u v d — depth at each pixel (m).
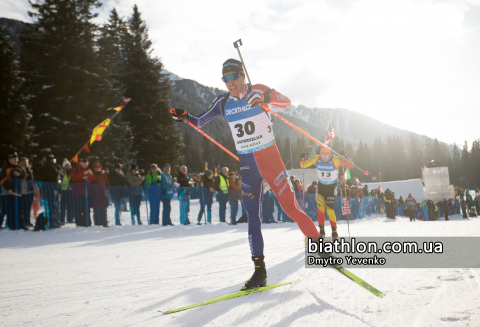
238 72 2.25
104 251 4.28
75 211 6.71
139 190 7.75
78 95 17.78
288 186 2.32
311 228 2.28
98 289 2.29
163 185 8.02
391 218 15.01
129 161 20.22
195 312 1.67
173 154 26.69
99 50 19.25
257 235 2.21
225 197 8.77
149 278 2.59
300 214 2.31
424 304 1.57
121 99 19.70
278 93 2.19
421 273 2.21
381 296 1.74
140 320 1.59
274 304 1.73
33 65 17.77
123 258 3.71
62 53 17.73
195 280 2.46
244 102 2.28
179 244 4.87
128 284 2.41
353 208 13.51
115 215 7.49
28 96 17.16
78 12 18.39
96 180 7.08
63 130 17.09
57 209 6.50
